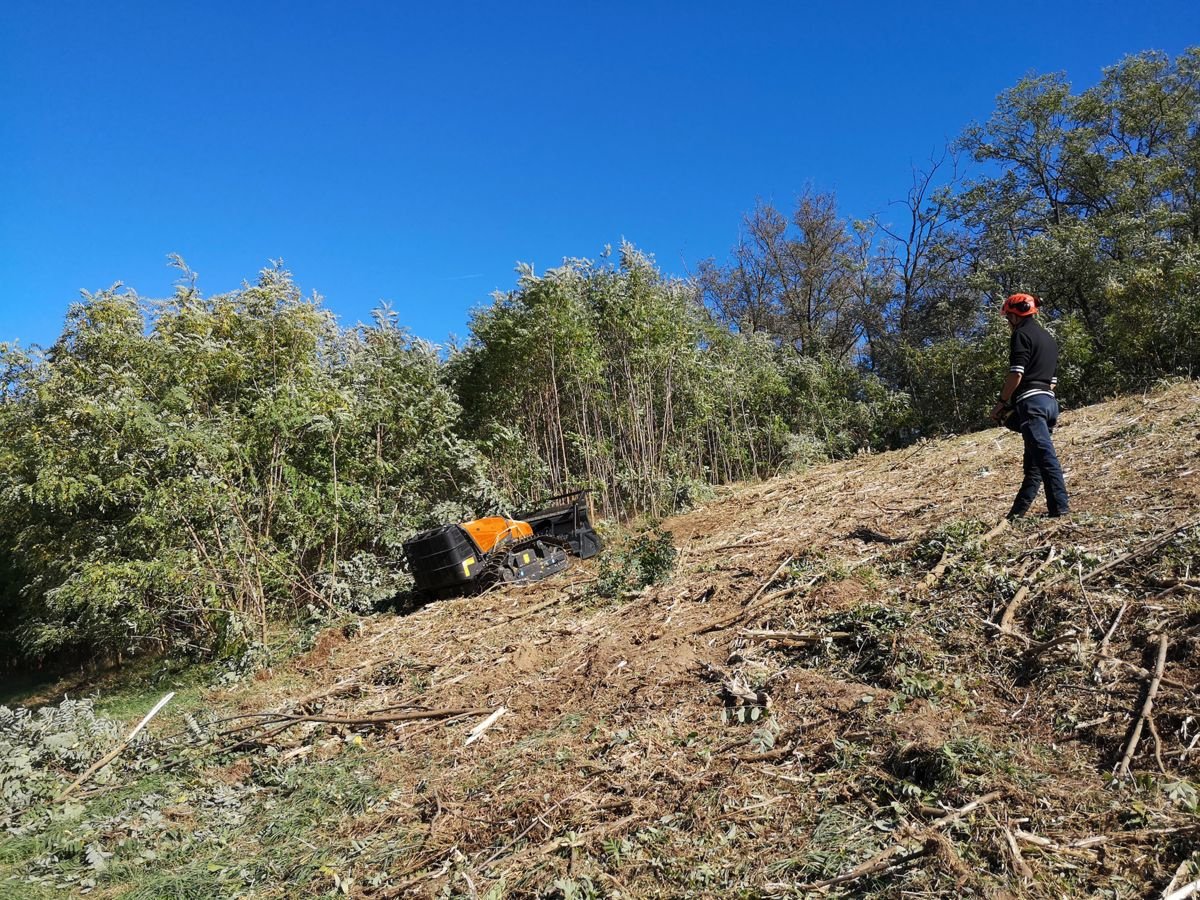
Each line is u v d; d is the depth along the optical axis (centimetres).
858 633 454
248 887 375
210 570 884
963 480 815
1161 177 1925
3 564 1248
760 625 533
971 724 342
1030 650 377
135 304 966
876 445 1944
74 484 834
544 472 1298
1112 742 304
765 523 924
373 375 1148
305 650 835
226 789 496
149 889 381
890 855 269
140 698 838
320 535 1026
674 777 371
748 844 304
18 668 1376
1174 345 1414
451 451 1177
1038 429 526
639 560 772
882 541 636
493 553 893
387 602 980
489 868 336
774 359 1966
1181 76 2106
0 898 392
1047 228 2067
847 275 2812
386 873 359
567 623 688
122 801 504
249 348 1023
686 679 487
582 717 483
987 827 269
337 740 556
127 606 915
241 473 945
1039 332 543
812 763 352
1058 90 2120
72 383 884
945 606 448
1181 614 358
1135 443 723
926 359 1861
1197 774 274
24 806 507
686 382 1505
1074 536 478
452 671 641
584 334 1265
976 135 2275
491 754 468
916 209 2575
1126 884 233
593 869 312
